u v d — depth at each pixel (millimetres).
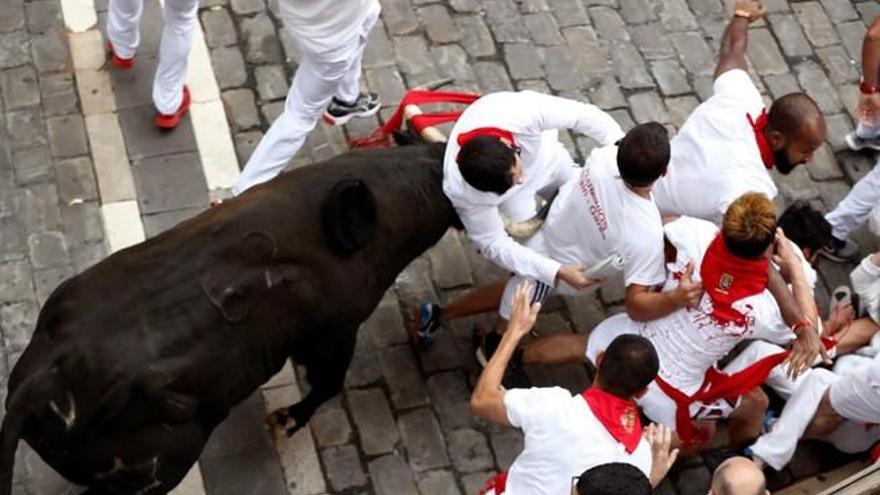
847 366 11664
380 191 10164
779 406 11750
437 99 11898
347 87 12938
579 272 10672
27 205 12398
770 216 9758
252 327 9461
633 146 9961
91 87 13258
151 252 9312
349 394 11609
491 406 9570
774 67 14445
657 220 10375
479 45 14156
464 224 10758
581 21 14484
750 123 10852
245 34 13859
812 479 11547
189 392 9211
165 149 12938
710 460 11578
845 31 14844
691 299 10250
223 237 9375
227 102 13359
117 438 9133
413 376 11789
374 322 12047
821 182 13633
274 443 11219
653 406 10734
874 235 13227
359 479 11188
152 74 13422
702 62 14375
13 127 12914
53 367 8945
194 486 10938
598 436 9273
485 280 12445
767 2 14969
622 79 14133
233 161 12977
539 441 9367
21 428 8945
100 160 12773
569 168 11422
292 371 11602
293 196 9758
